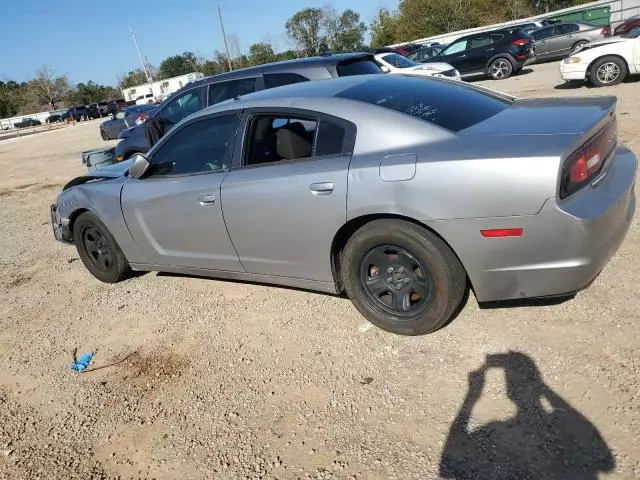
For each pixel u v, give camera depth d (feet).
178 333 12.61
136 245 14.61
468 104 10.88
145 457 8.81
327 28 204.23
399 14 170.91
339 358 10.44
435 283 9.74
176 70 277.03
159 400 10.25
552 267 8.72
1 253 21.67
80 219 15.75
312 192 10.43
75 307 15.11
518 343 9.78
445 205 8.99
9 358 12.87
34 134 131.13
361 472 7.67
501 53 58.59
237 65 208.44
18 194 35.73
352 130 10.27
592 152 8.89
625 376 8.47
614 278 11.30
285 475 7.88
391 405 8.90
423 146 9.51
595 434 7.52
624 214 9.32
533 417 8.04
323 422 8.81
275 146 11.35
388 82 11.91
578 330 9.81
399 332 10.59
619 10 98.63
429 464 7.58
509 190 8.50
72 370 11.83
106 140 70.23
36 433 9.91
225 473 8.13
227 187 11.80
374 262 10.44
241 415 9.37
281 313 12.64
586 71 38.58
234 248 12.36
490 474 7.23
